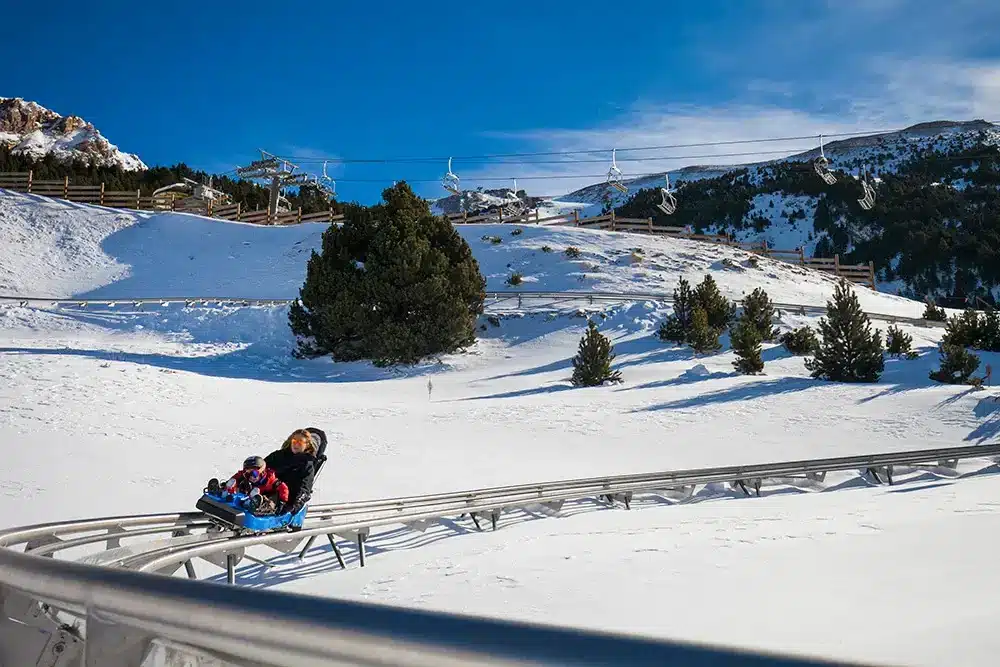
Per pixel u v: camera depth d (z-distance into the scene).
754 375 35.66
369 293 42.00
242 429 22.08
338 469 18.09
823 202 193.12
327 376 40.25
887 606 5.40
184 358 40.44
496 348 44.44
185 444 19.30
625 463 20.58
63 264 62.97
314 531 9.30
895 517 11.58
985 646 3.61
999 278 146.38
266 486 8.36
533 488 14.63
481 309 45.69
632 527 11.86
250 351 43.31
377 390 33.88
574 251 59.91
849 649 3.85
